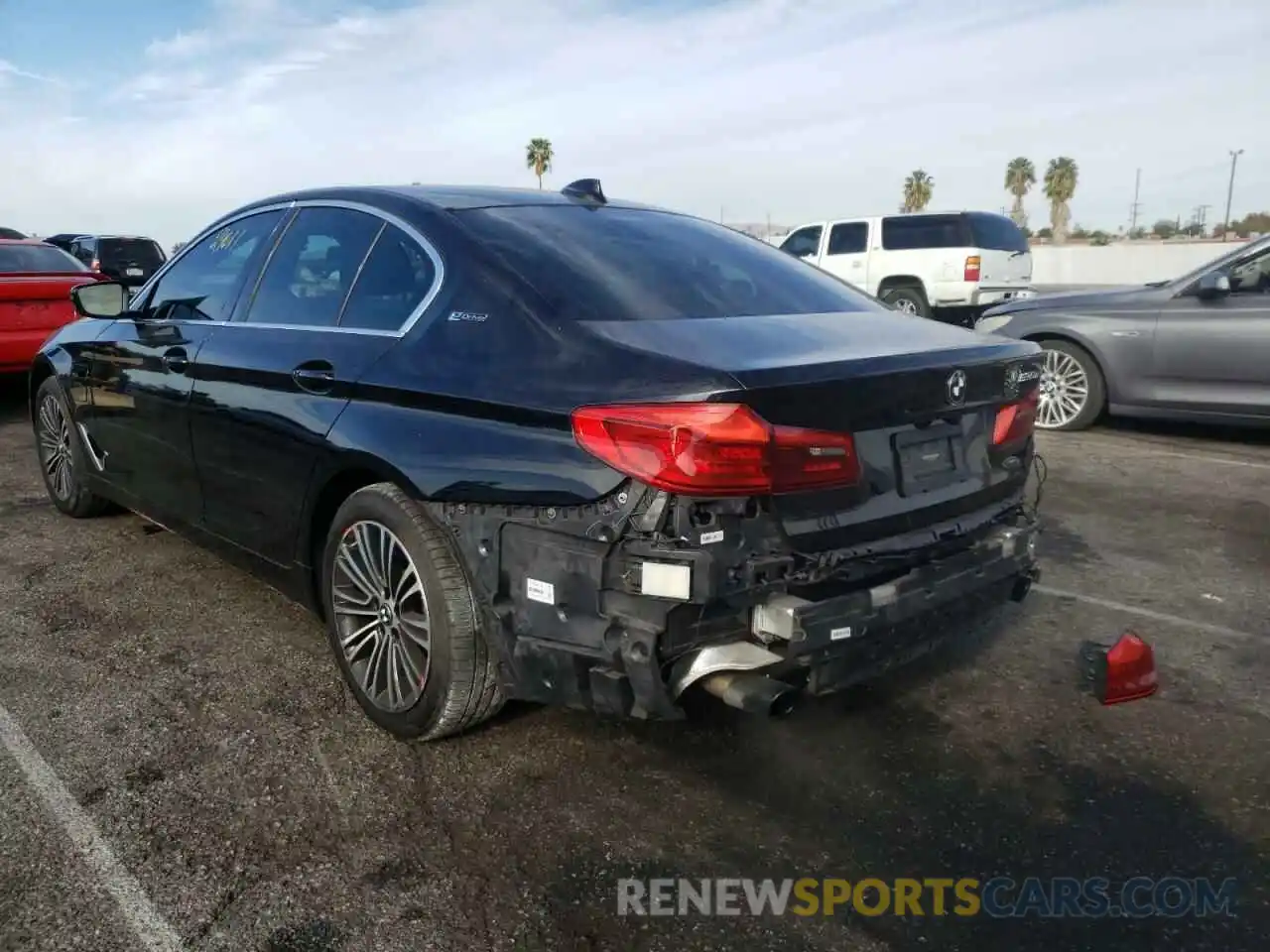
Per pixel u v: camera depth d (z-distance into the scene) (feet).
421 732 10.33
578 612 8.54
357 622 11.02
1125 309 26.37
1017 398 10.69
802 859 8.79
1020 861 8.79
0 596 14.76
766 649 8.44
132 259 68.39
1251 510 19.47
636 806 9.51
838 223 53.67
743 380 8.02
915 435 9.57
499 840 8.99
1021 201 219.41
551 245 10.62
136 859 8.68
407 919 7.98
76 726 10.94
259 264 13.14
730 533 8.15
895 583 9.11
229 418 12.43
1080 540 17.72
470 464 9.16
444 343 9.93
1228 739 10.82
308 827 9.15
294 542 11.78
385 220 11.49
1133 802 9.65
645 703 8.36
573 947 7.72
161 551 16.79
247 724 11.01
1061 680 12.20
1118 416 29.89
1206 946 7.79
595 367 8.70
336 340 11.21
